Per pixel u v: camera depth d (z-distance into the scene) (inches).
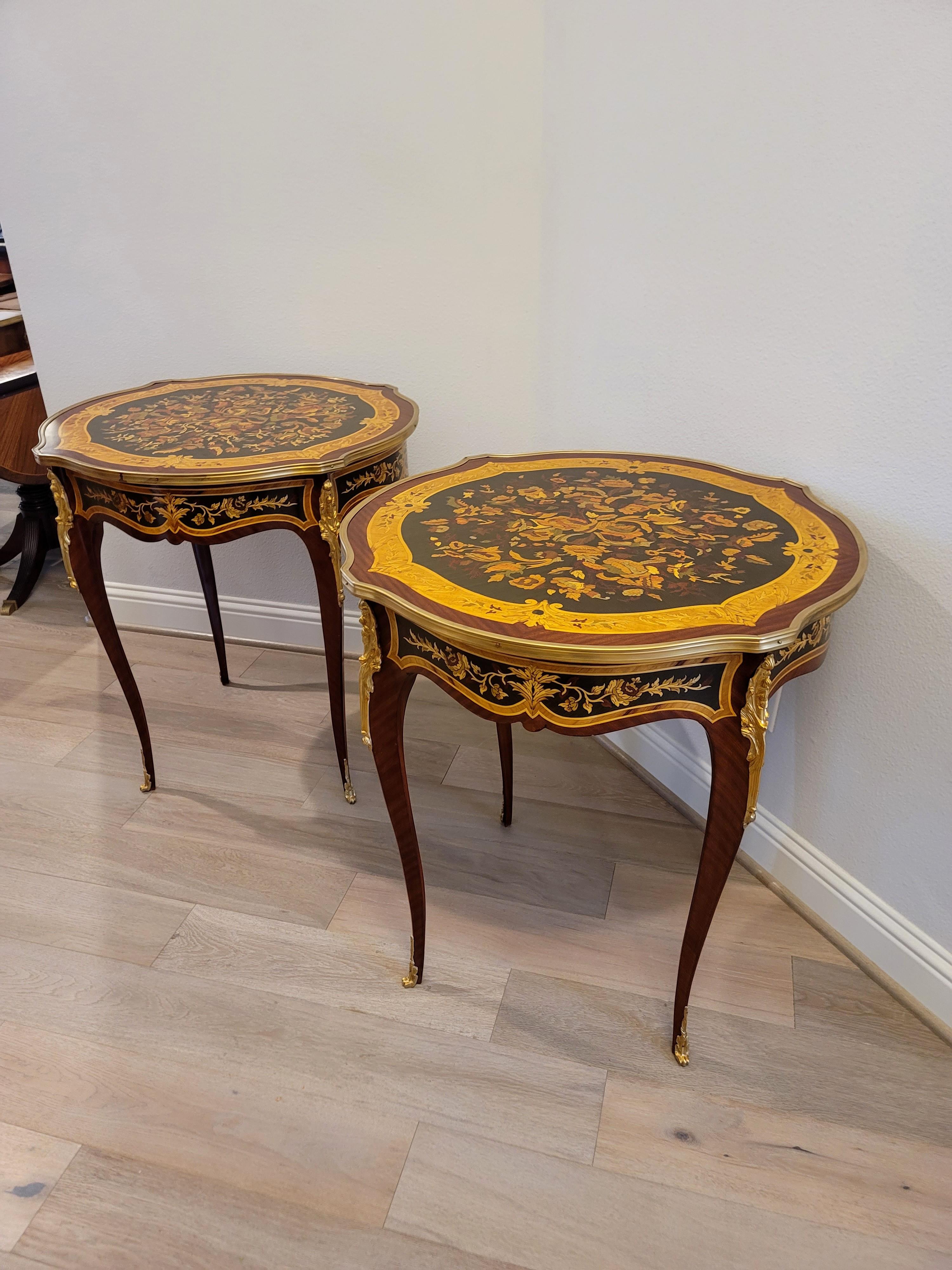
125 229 91.4
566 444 85.7
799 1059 58.1
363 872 73.8
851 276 56.4
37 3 82.8
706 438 71.4
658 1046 59.1
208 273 91.4
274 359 93.9
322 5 77.5
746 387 66.7
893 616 58.1
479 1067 57.8
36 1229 49.1
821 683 64.3
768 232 61.1
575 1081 56.9
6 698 98.0
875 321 55.6
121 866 74.5
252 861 75.0
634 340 74.5
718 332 67.4
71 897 71.4
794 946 66.5
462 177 80.4
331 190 84.6
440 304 86.2
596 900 70.7
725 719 47.4
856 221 55.1
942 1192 50.7
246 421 76.0
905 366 54.3
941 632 55.3
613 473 67.2
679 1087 56.4
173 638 110.3
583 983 63.6
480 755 88.2
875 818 62.3
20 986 63.6
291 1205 50.1
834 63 53.7
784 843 70.2
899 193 52.1
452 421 91.0
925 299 52.1
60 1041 59.6
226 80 82.5
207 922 68.9
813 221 57.9
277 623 106.7
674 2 62.1
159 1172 51.8
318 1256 47.8
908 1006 61.3
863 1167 51.9
